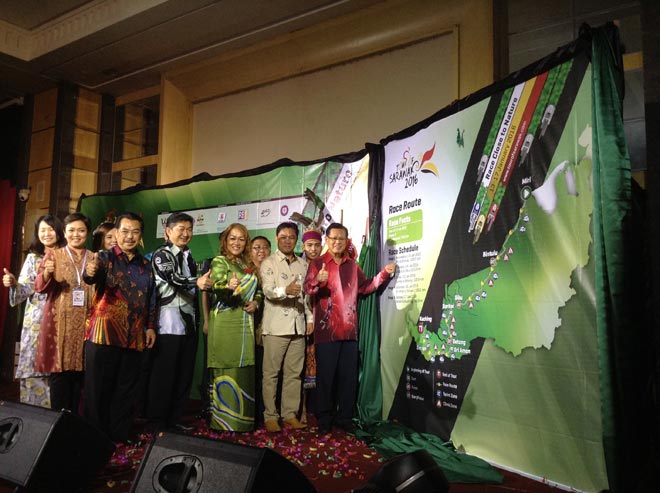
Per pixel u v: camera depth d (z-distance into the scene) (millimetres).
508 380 2881
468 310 3193
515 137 2953
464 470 2752
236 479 1732
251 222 5066
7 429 2314
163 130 6926
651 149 2322
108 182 7762
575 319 2531
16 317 7191
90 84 7531
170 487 1879
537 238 2758
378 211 4160
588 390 2455
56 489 2152
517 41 4855
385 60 5281
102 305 3281
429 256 3566
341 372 3859
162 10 5691
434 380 3432
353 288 3896
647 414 2318
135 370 3428
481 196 3160
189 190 5566
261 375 4020
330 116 5652
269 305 3865
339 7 5426
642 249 2449
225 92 6527
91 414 3213
